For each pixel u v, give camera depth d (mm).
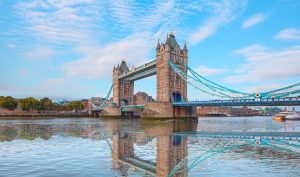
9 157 25953
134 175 19266
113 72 187000
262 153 28141
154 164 22875
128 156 26688
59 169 20984
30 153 28266
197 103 101750
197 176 18844
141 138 43500
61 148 31875
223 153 28219
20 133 51312
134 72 151125
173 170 20672
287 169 20719
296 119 147750
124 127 73938
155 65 131375
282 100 75438
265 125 88812
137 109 184250
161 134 51469
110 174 19500
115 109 173625
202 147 32812
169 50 118312
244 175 18984
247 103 84438
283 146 33594
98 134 50438
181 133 53875
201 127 76500
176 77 120438
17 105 188875
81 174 19469
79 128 67938
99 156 26656
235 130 63062
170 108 112625
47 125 81125
